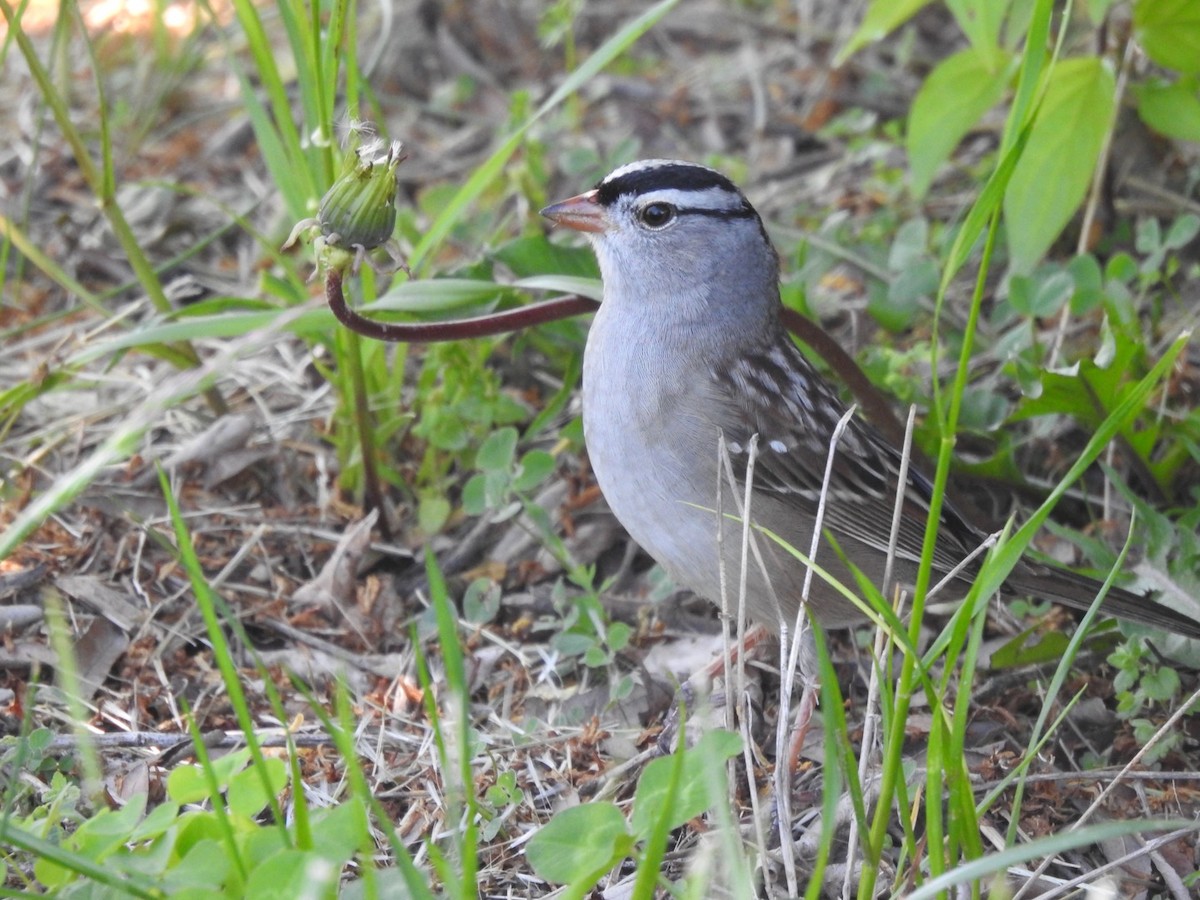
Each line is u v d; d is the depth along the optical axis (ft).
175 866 17.60
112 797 22.15
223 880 17.11
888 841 21.80
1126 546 18.89
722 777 17.75
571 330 29.96
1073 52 35.24
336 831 17.42
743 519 20.38
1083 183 29.09
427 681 16.78
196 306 27.20
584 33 43.39
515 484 27.25
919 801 20.83
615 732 24.54
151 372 31.78
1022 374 27.73
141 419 18.17
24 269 34.81
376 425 30.01
